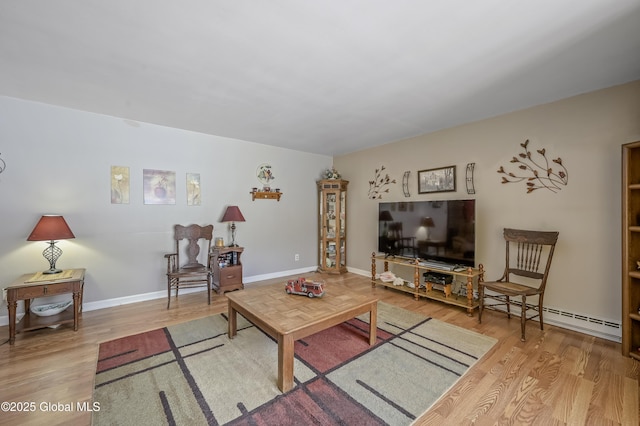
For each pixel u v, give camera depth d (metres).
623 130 2.33
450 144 3.55
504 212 3.06
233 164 4.15
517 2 1.41
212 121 3.37
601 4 1.42
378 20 1.56
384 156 4.43
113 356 2.11
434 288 3.58
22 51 1.86
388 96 2.62
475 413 1.54
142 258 3.41
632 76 2.21
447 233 3.32
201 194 3.86
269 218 4.57
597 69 2.11
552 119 2.71
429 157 3.80
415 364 2.02
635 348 2.13
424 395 1.69
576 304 2.58
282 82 2.33
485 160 3.22
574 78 2.25
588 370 1.94
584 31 1.65
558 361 2.06
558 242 2.69
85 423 1.46
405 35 1.70
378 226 4.41
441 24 1.59
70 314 2.66
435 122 3.37
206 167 3.90
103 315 2.93
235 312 2.43
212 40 1.75
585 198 2.53
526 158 2.89
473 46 1.82
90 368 1.96
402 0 1.40
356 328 2.66
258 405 1.59
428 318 2.88
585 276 2.53
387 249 4.05
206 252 3.89
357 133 3.86
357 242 4.91
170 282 3.23
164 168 3.55
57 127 2.89
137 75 2.21
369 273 4.69
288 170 4.79
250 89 2.47
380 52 1.89
